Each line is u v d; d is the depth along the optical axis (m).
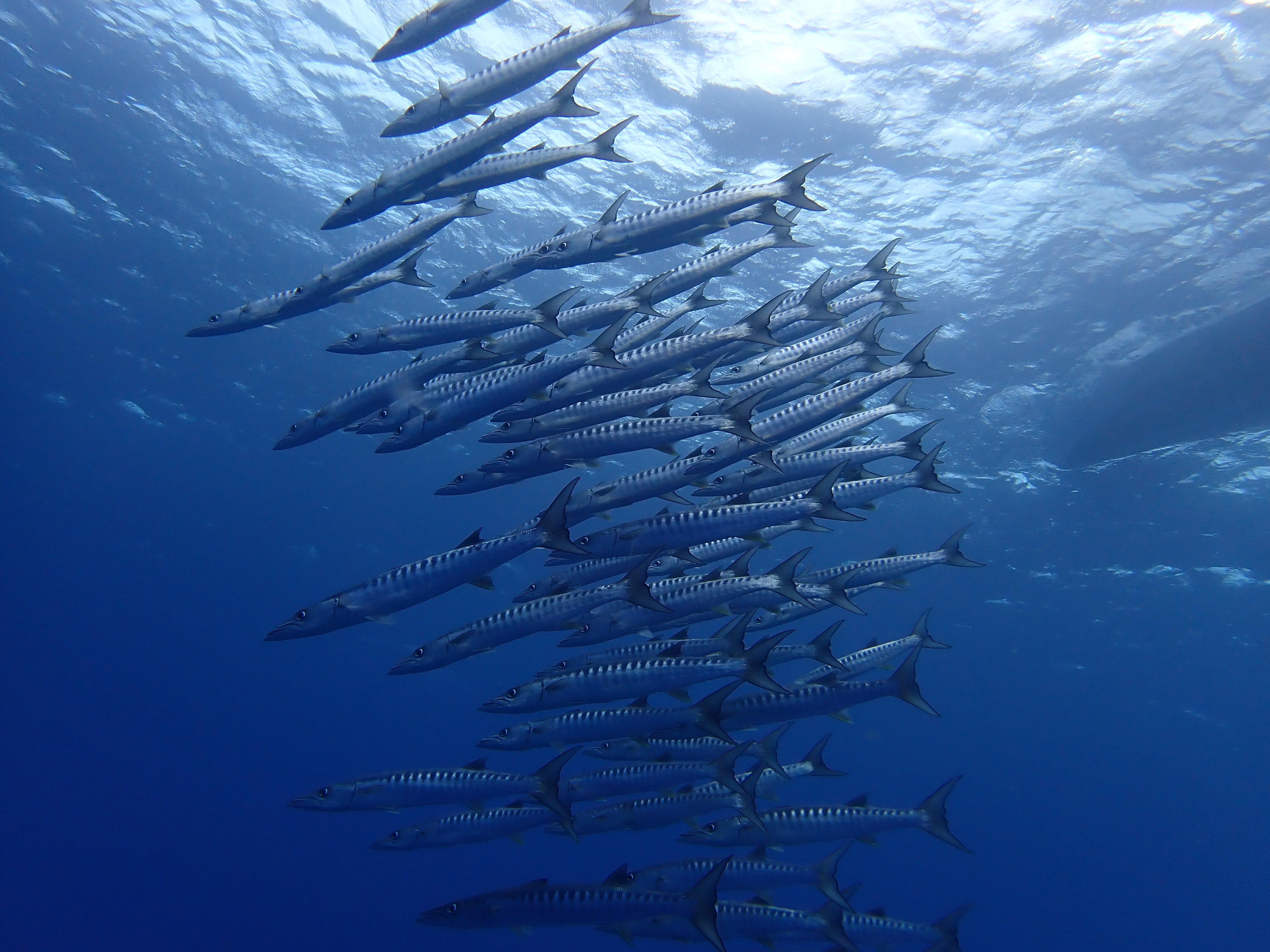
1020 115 14.09
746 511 6.98
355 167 17.59
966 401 20.59
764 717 7.59
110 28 15.52
